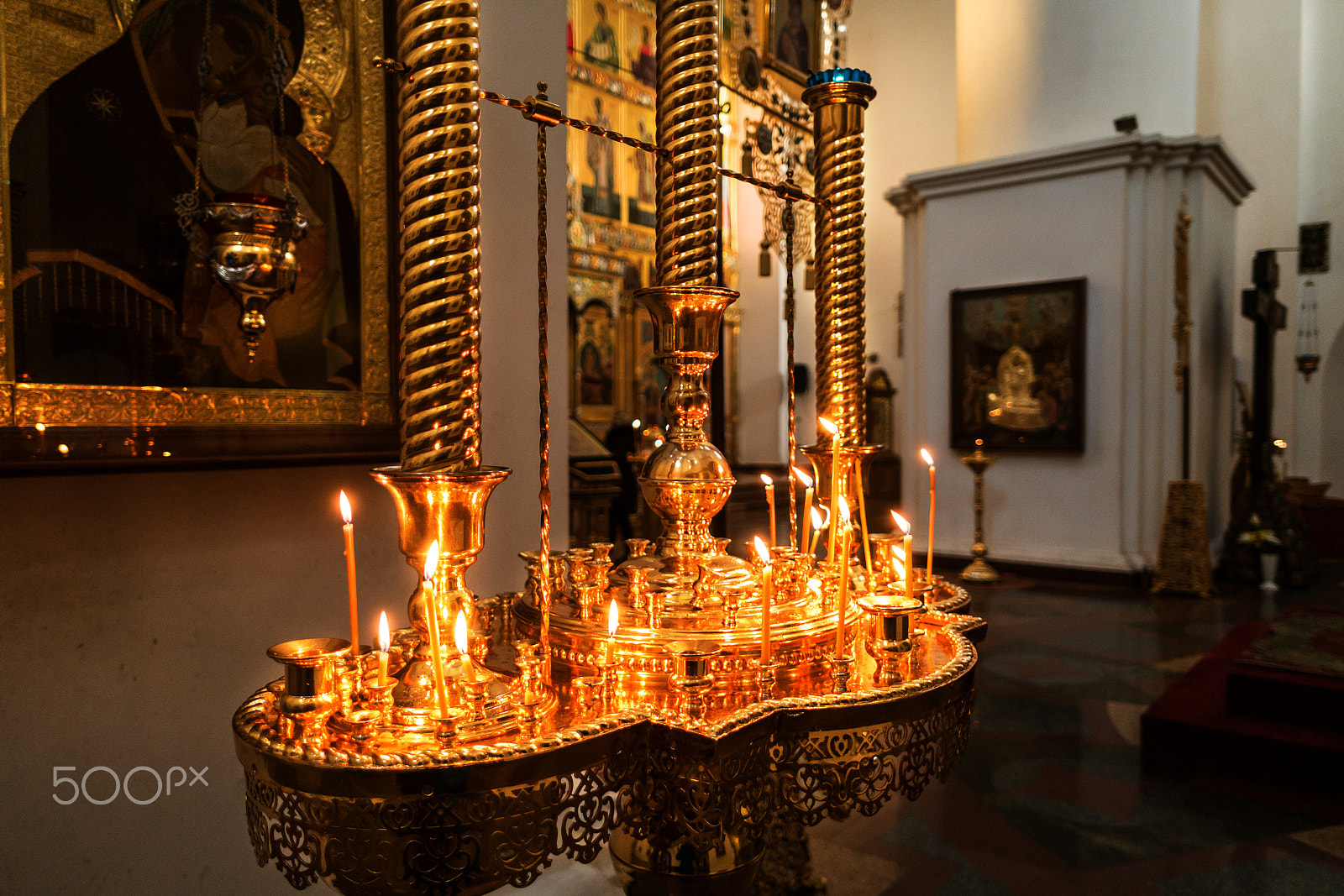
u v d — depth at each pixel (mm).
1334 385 9930
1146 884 2156
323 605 1520
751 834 1007
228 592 1382
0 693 1138
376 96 1528
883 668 1103
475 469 964
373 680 898
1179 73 7070
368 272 1518
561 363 1881
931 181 7266
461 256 945
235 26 1327
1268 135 9773
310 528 1498
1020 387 6820
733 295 1243
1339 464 9961
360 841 788
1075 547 6672
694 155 1315
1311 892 2119
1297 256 9984
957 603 1516
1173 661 4234
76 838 1216
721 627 1083
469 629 968
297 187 1405
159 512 1298
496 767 789
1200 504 5969
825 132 1663
